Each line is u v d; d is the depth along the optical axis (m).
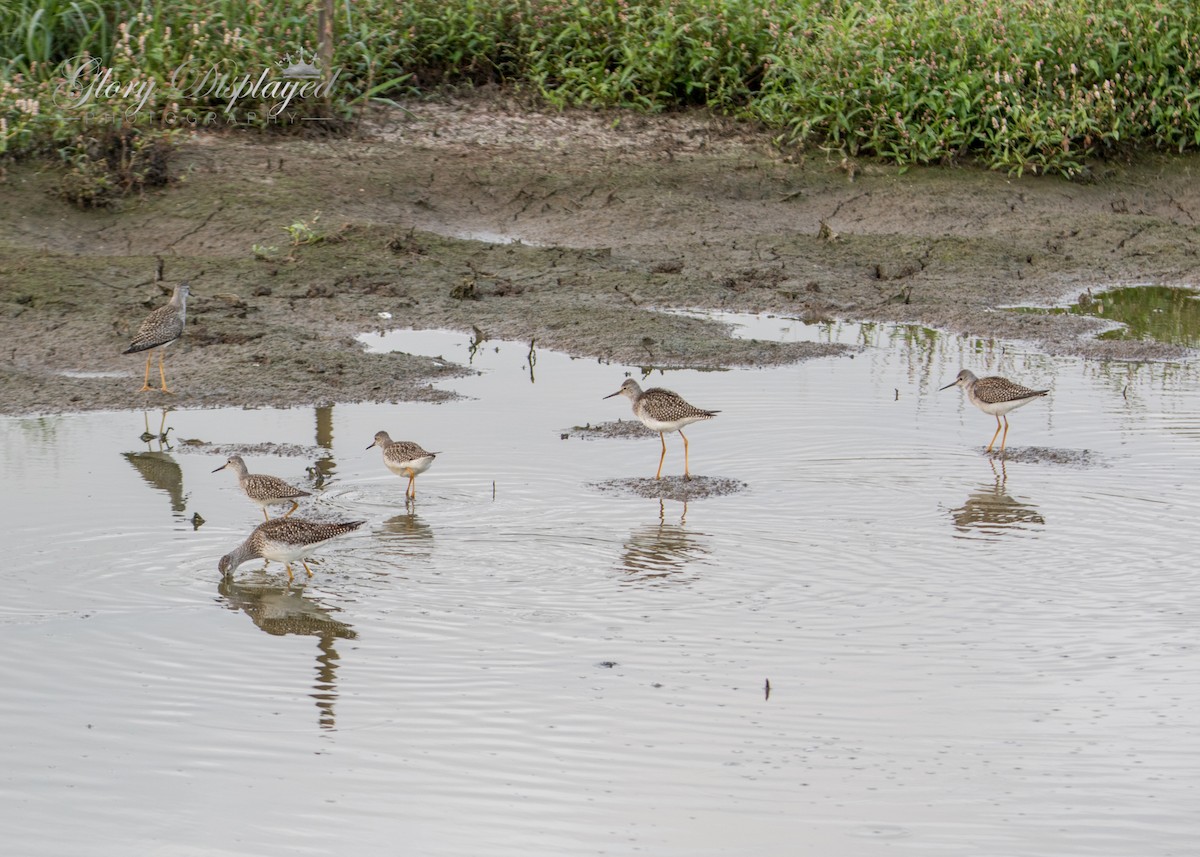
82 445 20.16
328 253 28.97
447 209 32.19
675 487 18.73
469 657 13.92
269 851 10.72
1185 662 13.77
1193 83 37.22
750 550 16.69
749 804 11.34
